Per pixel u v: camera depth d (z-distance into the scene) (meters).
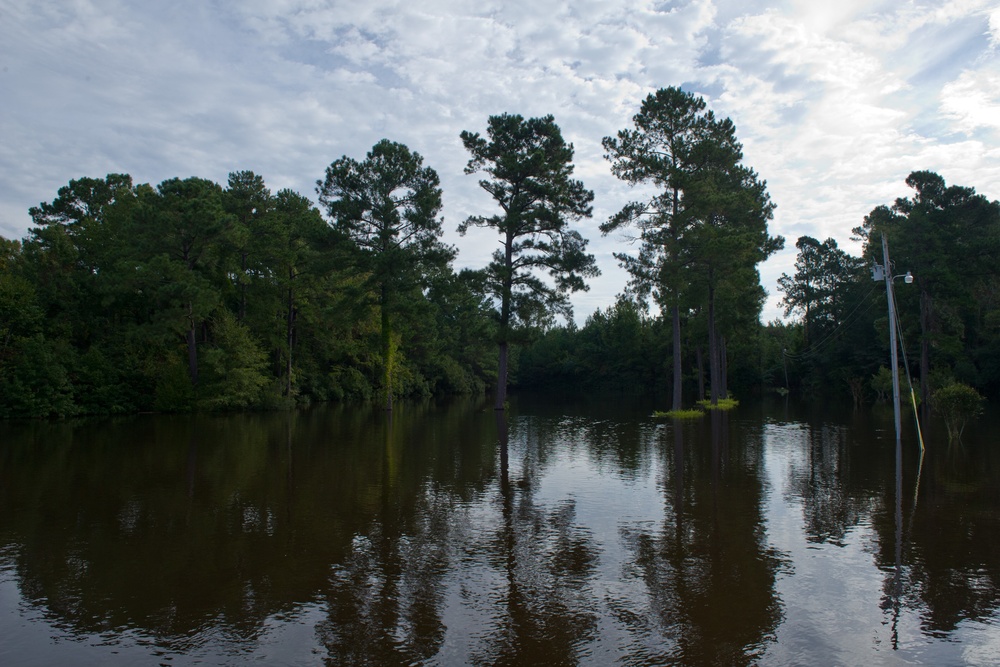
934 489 13.13
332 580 7.95
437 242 36.59
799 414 34.53
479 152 33.72
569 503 12.12
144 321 37.31
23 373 29.81
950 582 7.75
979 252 36.12
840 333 59.66
